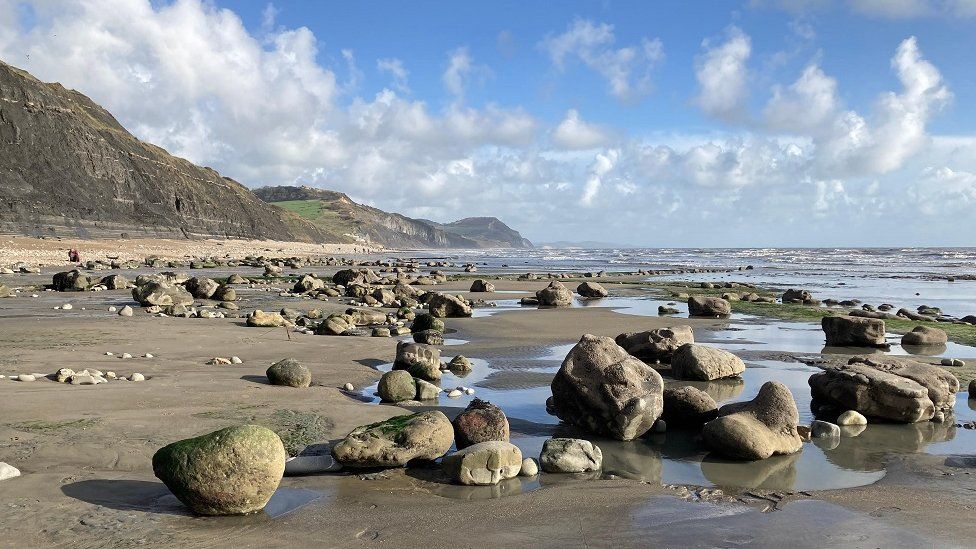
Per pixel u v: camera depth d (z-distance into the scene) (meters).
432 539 6.42
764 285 50.50
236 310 27.81
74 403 10.52
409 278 51.16
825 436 10.79
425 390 12.80
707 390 14.06
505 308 32.34
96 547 5.83
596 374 11.20
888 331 23.91
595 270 74.31
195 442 6.89
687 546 6.34
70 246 72.69
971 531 6.75
